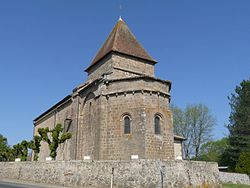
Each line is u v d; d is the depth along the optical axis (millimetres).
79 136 34312
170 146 29281
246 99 53250
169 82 31234
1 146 60781
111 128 29641
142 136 28047
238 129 51094
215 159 67125
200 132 58906
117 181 23031
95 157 29484
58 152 38406
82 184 24359
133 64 36656
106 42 39688
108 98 30641
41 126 51750
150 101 29500
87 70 40938
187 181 23219
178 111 59969
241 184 37812
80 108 35312
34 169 28875
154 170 22594
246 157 43094
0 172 34031
